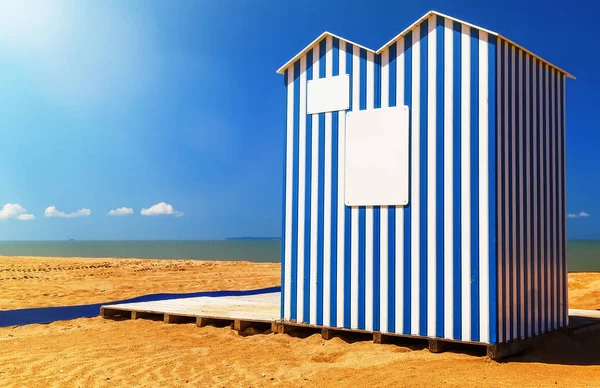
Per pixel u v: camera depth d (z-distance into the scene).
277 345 7.17
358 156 7.21
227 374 5.79
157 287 15.52
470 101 6.39
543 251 7.39
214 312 8.98
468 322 6.25
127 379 5.60
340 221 7.33
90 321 9.49
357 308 7.10
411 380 5.35
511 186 6.56
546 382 5.22
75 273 20.14
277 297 11.44
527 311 6.83
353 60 7.36
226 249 93.69
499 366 5.88
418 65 6.81
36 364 6.24
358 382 5.38
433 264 6.54
